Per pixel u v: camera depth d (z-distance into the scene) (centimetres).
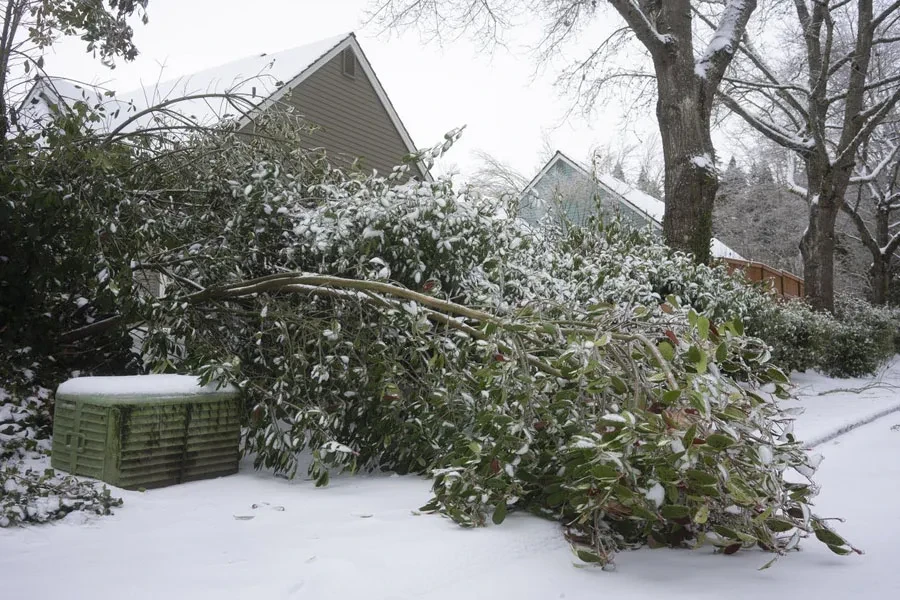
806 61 2316
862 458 659
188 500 414
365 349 508
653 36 1320
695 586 300
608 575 314
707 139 1338
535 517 394
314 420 491
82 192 517
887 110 2075
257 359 534
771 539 339
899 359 2539
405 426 505
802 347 1523
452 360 497
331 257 574
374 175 588
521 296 624
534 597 281
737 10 1391
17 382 530
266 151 650
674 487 313
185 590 263
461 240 562
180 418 458
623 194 2714
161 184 631
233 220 586
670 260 1023
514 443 369
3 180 496
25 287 545
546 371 414
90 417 434
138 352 649
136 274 593
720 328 360
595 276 804
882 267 2977
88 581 271
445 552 319
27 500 366
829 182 2147
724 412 337
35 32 682
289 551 313
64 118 524
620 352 397
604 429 339
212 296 557
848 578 313
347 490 465
